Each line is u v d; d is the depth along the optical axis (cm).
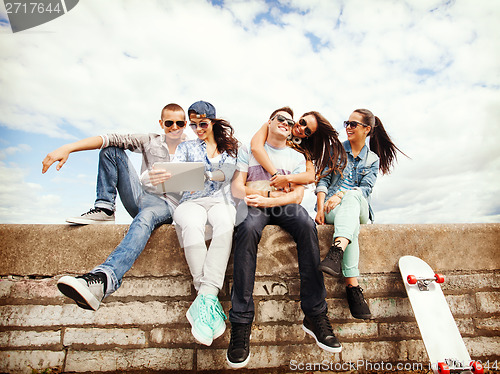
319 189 192
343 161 196
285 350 168
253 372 166
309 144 192
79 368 160
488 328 177
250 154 173
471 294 180
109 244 166
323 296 149
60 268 164
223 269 147
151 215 154
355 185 199
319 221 184
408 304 177
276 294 171
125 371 161
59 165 149
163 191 152
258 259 171
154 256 167
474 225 186
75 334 162
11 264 163
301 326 169
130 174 172
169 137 170
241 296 141
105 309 165
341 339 172
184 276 168
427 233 182
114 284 130
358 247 168
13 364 158
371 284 177
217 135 169
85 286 119
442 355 149
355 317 161
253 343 167
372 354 172
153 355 163
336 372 169
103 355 162
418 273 170
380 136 221
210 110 164
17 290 163
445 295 178
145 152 165
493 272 184
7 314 161
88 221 162
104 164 164
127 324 164
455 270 180
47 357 160
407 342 174
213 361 164
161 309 166
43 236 166
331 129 189
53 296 164
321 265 141
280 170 172
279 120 170
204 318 134
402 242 180
